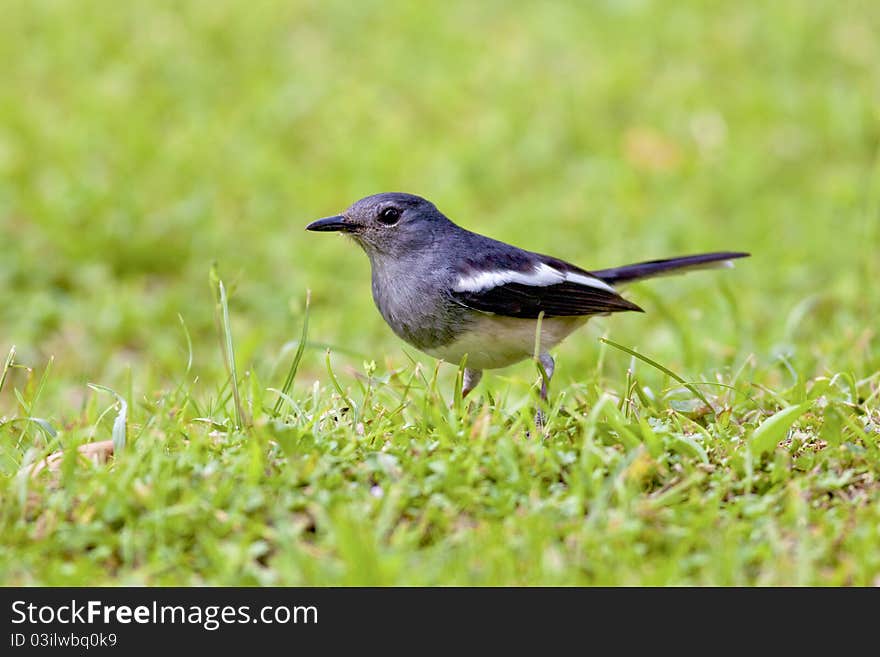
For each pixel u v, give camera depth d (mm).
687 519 7020
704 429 8406
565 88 21797
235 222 18281
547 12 24719
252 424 8383
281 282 16547
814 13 23781
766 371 10594
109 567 6879
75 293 16406
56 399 12633
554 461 7637
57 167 19422
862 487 7586
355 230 9922
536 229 17953
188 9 24797
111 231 17266
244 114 21203
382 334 14875
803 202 18547
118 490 7176
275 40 23906
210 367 13828
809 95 21312
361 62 23172
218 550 6668
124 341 15234
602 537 6723
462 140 20531
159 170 19422
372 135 20719
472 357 10023
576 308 9953
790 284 15906
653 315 14570
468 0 25391
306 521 7066
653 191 19188
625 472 7387
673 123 20781
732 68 22422
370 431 8438
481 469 7551
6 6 24859
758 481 7586
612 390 10078
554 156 20047
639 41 23359
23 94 21781
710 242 17234
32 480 7547
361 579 6422
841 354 11438
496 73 22516
